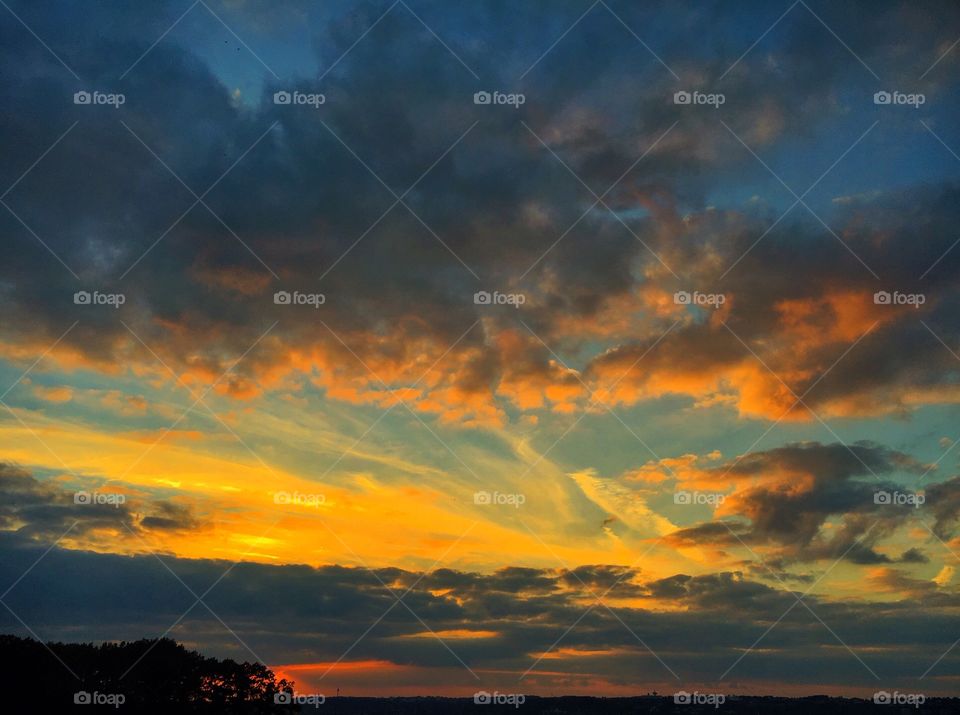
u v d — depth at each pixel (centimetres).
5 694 5731
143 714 6131
